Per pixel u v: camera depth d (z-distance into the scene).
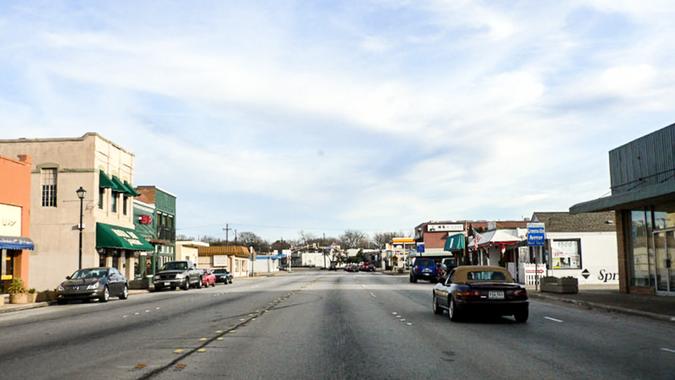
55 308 25.52
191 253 70.88
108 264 42.50
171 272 42.00
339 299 27.23
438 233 84.06
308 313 19.95
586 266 37.81
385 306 22.91
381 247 156.38
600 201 25.52
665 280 24.88
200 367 9.81
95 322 17.95
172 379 8.86
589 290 30.22
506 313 16.30
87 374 9.29
